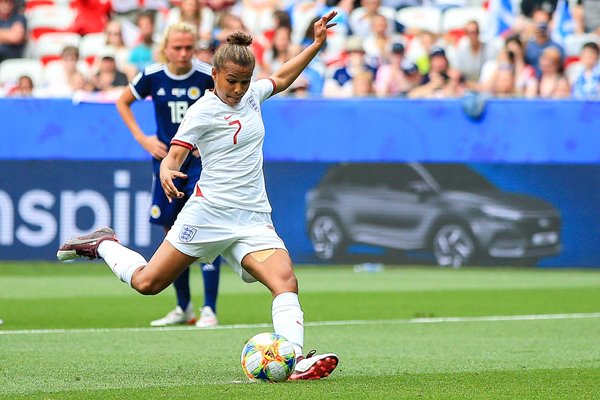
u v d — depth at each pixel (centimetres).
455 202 5666
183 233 2375
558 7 7412
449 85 6384
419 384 2312
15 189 5803
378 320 3828
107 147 5731
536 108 5603
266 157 5741
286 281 2358
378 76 6675
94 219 5759
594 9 7438
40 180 5788
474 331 3509
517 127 5616
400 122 5678
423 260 5712
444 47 7106
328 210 5738
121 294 4706
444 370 2612
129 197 5731
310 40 6894
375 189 5706
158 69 3494
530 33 6788
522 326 3653
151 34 6850
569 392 2214
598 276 5422
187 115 2345
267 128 5728
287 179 5750
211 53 5278
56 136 5762
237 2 7644
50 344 3131
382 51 7031
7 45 7394
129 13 7731
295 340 2338
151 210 3534
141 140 3494
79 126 5747
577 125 5588
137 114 5669
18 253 5844
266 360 2300
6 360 2777
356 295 4653
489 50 6969
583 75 6519
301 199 5747
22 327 3588
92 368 2628
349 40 6769
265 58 6875
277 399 2072
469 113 5628
